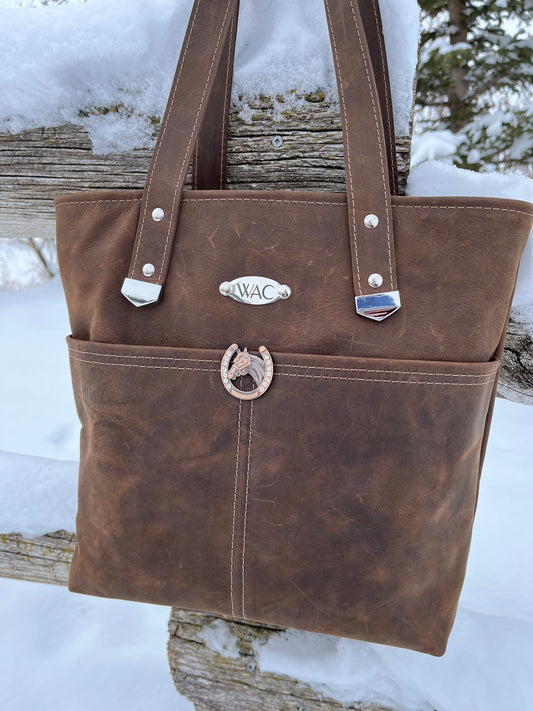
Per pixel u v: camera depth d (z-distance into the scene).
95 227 0.68
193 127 0.65
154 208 0.65
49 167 0.81
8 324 3.83
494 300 0.60
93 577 0.70
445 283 0.60
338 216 0.62
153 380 0.65
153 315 0.66
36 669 1.21
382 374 0.60
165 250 0.65
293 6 0.71
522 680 0.73
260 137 0.74
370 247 0.61
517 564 1.42
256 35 0.73
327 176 0.73
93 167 0.80
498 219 0.58
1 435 2.33
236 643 0.82
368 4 0.69
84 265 0.69
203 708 0.85
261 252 0.63
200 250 0.65
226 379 0.63
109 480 0.67
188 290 0.65
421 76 3.09
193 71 0.65
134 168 0.79
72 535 0.90
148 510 0.66
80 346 0.68
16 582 1.46
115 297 0.67
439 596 0.63
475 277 0.59
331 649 0.79
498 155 2.88
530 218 0.59
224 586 0.66
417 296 0.60
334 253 0.62
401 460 0.61
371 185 0.60
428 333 0.60
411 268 0.60
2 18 0.76
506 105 3.17
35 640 1.29
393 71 0.70
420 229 0.60
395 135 0.72
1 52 0.75
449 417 0.60
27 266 4.65
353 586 0.63
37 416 2.53
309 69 0.70
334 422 0.61
